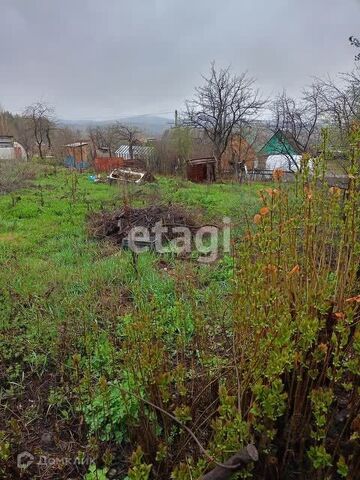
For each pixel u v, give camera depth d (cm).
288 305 180
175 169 2352
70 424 238
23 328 344
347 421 163
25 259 543
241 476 154
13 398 262
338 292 184
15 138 3462
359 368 153
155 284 420
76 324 333
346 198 211
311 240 194
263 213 194
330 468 157
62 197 1040
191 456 185
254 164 2464
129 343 226
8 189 1172
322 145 208
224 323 276
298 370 172
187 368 247
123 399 200
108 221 705
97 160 2173
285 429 172
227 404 154
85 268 485
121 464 207
